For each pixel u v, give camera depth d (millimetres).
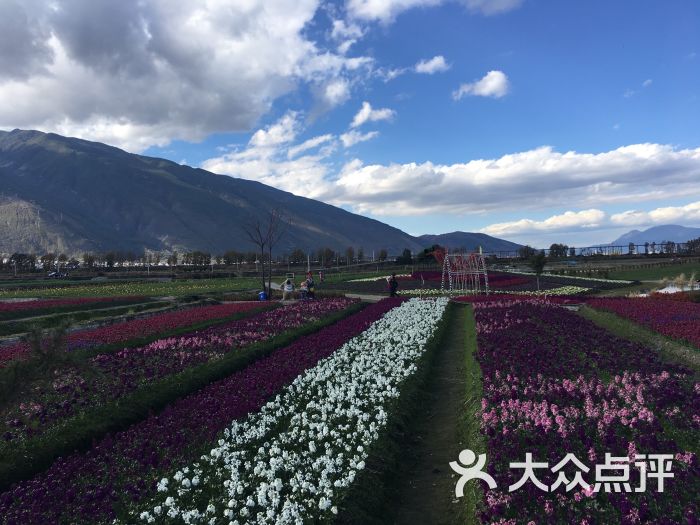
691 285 45031
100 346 20969
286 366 18219
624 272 71000
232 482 9305
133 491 9133
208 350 20734
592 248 111750
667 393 13203
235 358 19047
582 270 75250
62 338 8594
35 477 10070
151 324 27078
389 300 39500
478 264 51156
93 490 9297
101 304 39000
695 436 10906
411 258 105562
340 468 10023
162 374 16828
